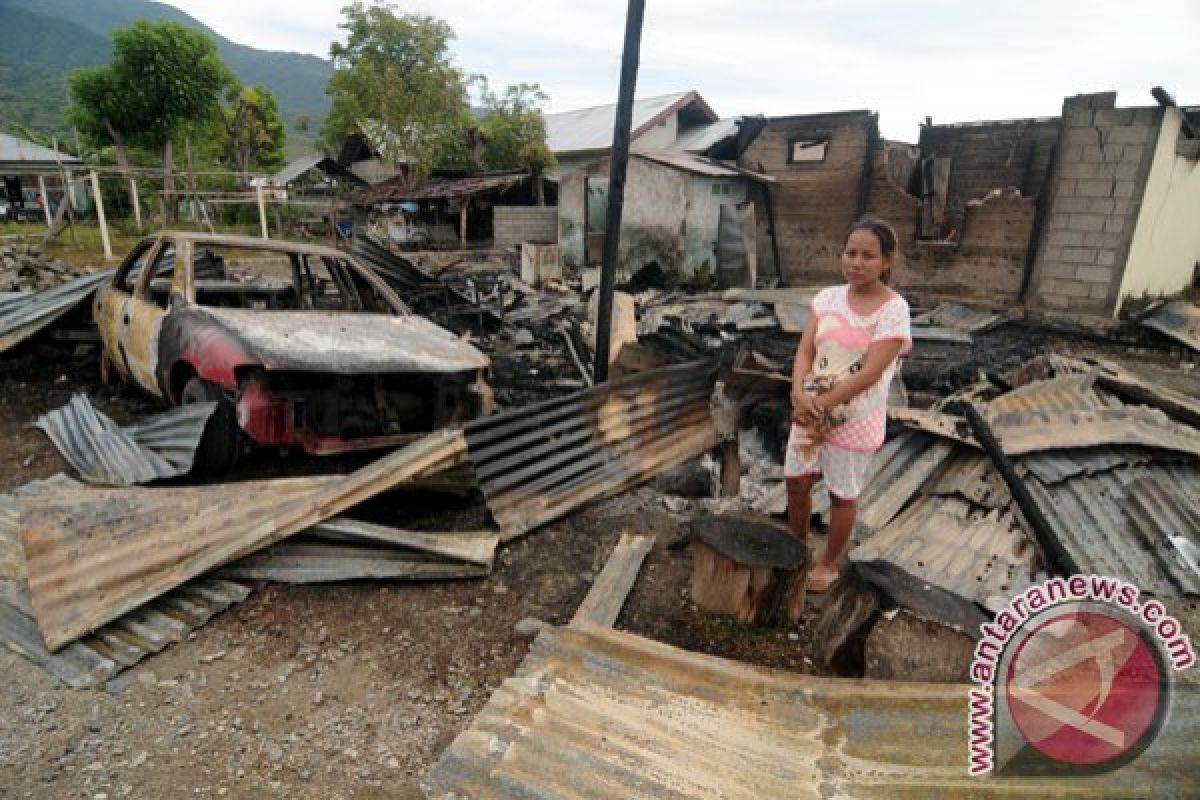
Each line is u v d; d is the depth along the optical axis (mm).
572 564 3701
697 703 2441
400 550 3461
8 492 3986
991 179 13227
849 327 2916
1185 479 4641
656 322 10398
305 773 2256
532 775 2059
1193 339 10008
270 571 3270
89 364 6684
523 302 12266
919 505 4348
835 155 14250
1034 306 11852
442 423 4574
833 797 1957
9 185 29641
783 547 3145
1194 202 12516
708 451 5191
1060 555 3676
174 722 2439
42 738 2316
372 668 2807
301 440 4004
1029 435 4652
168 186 21000
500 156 28969
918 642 2529
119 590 2973
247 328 4191
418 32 26578
